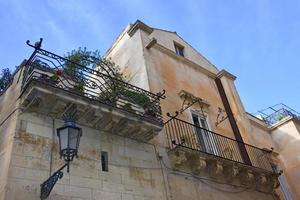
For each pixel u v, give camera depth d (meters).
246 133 17.20
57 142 9.62
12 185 8.20
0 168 8.85
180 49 18.95
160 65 15.99
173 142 12.53
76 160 9.76
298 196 18.53
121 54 17.06
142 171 11.22
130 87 12.48
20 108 9.55
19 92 10.12
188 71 17.62
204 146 14.74
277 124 21.17
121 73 15.43
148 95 12.92
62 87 10.29
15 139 8.93
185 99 15.66
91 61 13.41
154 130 11.67
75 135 7.93
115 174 10.41
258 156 16.58
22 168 8.60
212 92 18.17
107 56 17.97
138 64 15.45
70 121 8.32
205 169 13.27
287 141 20.41
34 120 9.59
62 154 7.74
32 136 9.27
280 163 19.95
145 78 14.59
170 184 11.77
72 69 11.38
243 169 14.38
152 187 11.12
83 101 10.04
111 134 11.26
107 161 10.52
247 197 14.50
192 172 12.88
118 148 11.12
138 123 11.23
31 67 10.27
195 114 15.84
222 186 13.70
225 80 19.31
